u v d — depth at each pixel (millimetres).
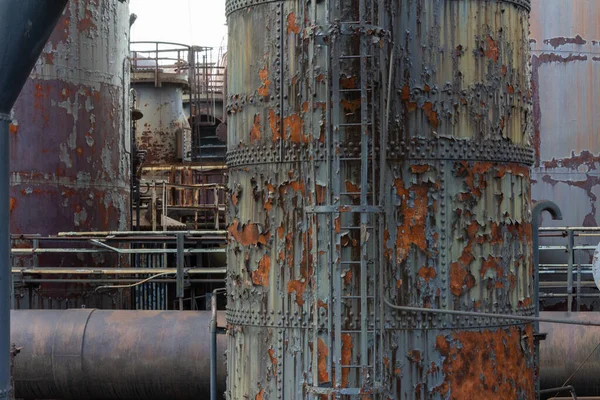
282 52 10070
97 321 14438
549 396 13703
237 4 10547
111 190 20312
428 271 9742
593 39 20125
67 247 18938
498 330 10039
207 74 37062
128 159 21672
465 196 9875
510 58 10234
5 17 7496
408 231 9719
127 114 21688
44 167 18859
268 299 10141
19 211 18625
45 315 14617
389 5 9719
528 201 10609
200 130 40406
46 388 14328
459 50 9883
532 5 20266
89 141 19625
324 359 9711
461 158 9859
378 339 9500
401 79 9711
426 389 9688
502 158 10102
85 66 19594
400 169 9719
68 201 19172
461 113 9883
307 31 9555
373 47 9430
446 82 9836
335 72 9453
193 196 27859
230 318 10695
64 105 19141
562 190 19969
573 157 19984
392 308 9648
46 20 7645
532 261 10781
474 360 9875
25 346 14211
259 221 10219
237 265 10523
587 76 20078
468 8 9938
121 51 21078
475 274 9906
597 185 19922
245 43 10430
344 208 9273
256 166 10250
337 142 9508
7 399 7609
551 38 20109
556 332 13719
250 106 10336
